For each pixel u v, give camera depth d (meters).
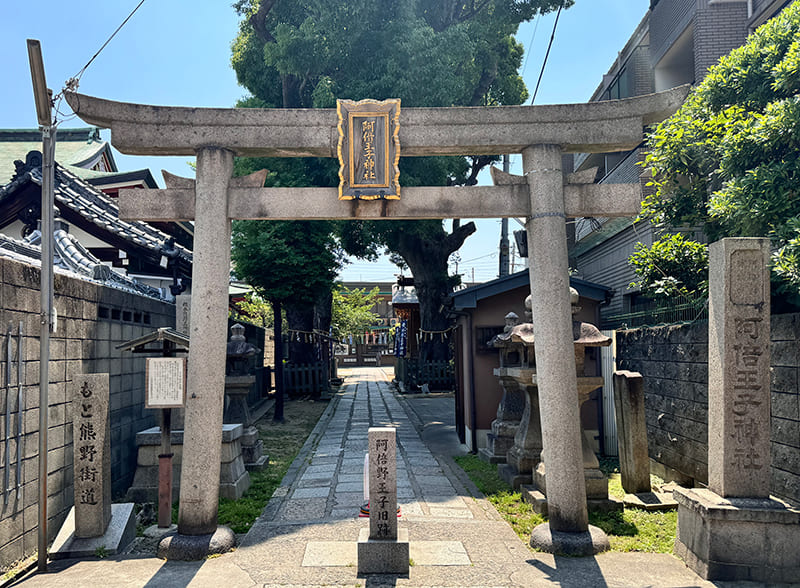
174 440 7.97
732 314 5.46
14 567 5.39
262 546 6.05
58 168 12.26
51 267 5.79
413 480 9.05
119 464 8.19
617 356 10.67
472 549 5.95
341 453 11.27
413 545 6.07
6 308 5.37
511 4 19.47
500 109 6.42
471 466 9.91
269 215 6.35
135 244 11.80
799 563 5.06
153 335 6.72
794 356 5.68
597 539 5.93
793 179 6.29
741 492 5.38
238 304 30.95
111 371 7.96
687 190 8.27
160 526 6.64
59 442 6.38
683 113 8.21
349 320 37.47
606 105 6.43
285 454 11.31
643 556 5.80
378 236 21.67
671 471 8.52
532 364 8.34
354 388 26.89
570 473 6.08
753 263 5.47
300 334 22.03
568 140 6.41
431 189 6.40
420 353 23.95
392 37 16.23
